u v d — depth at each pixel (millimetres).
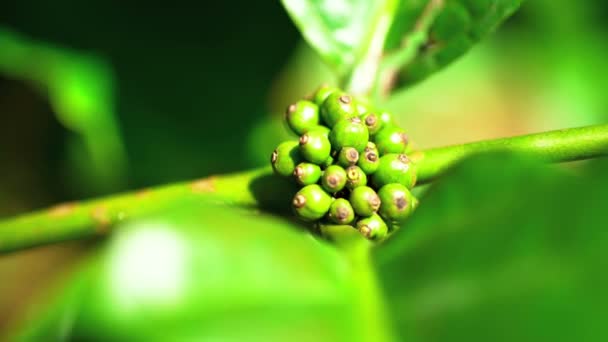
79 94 419
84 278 209
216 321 215
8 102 485
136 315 210
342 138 284
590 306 220
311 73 581
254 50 450
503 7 321
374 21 326
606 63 583
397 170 284
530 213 226
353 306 225
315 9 326
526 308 222
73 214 298
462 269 227
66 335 207
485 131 638
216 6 444
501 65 616
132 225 213
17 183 495
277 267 223
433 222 232
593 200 223
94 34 429
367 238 281
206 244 219
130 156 437
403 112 641
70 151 472
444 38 325
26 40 418
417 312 226
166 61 441
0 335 517
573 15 582
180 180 448
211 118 449
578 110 589
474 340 222
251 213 294
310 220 281
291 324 220
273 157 289
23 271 534
